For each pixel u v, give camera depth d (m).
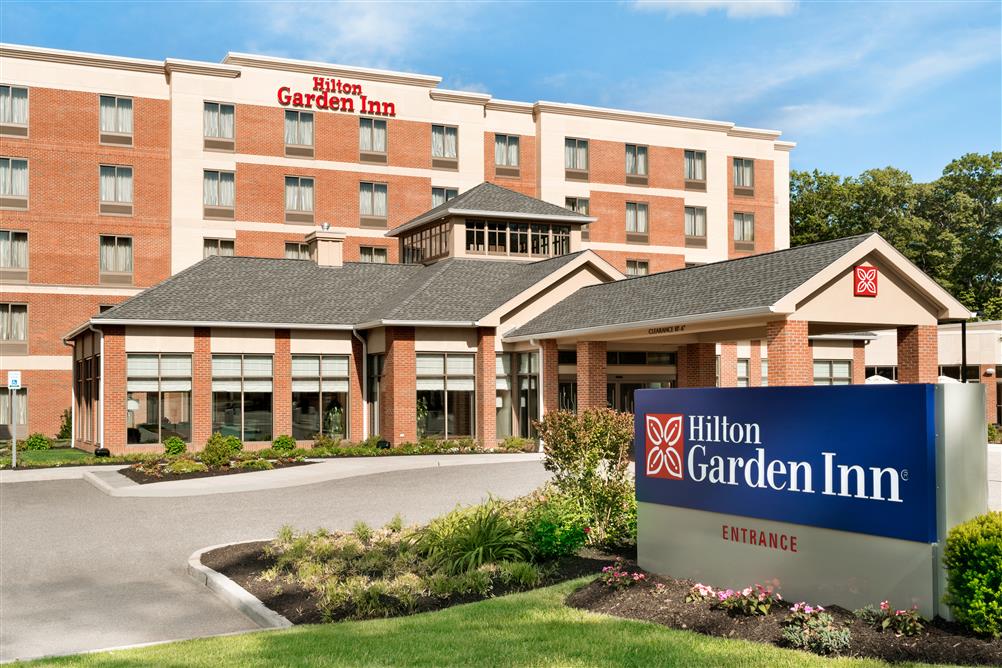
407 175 52.41
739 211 62.31
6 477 25.97
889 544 8.67
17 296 44.09
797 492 9.62
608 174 57.81
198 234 47.38
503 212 40.16
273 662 8.22
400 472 26.33
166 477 24.50
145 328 32.56
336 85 50.81
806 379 22.20
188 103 47.31
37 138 44.78
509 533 13.30
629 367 36.12
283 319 34.62
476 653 8.24
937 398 8.48
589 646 8.34
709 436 10.75
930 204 74.88
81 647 10.31
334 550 14.17
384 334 34.50
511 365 35.16
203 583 13.44
